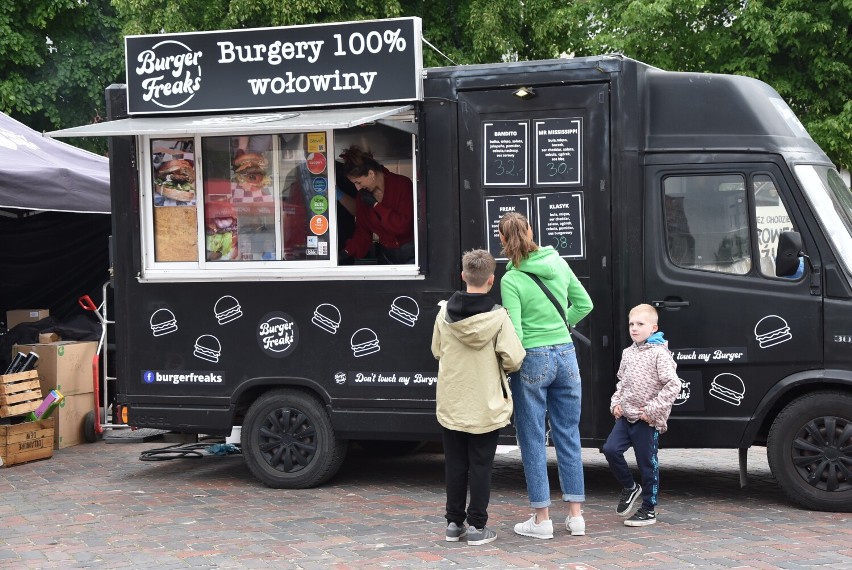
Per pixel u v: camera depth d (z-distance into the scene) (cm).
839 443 652
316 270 736
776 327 666
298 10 1622
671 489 744
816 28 1373
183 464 867
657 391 620
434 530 623
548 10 1788
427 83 715
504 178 701
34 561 568
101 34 1991
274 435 754
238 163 763
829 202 675
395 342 724
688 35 1471
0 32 1833
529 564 543
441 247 714
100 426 980
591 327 683
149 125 732
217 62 754
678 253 684
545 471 593
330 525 639
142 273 778
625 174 679
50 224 1179
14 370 911
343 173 739
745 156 680
